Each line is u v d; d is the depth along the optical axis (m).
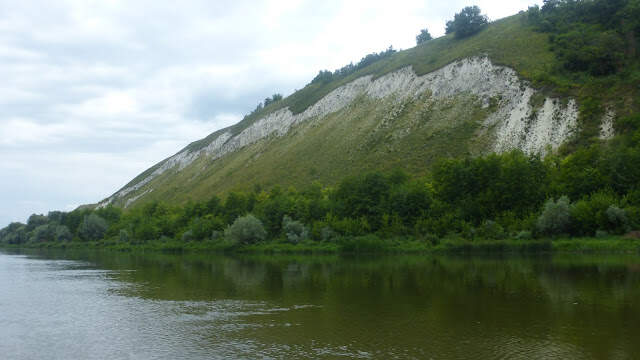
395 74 169.50
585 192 75.94
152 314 33.62
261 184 146.62
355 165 128.50
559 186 78.31
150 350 24.56
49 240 155.62
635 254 59.91
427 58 168.25
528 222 74.12
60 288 48.19
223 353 23.53
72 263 81.62
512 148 102.62
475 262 60.12
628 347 22.48
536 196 78.94
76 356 23.95
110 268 69.94
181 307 36.03
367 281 46.69
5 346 26.11
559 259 58.81
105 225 145.25
